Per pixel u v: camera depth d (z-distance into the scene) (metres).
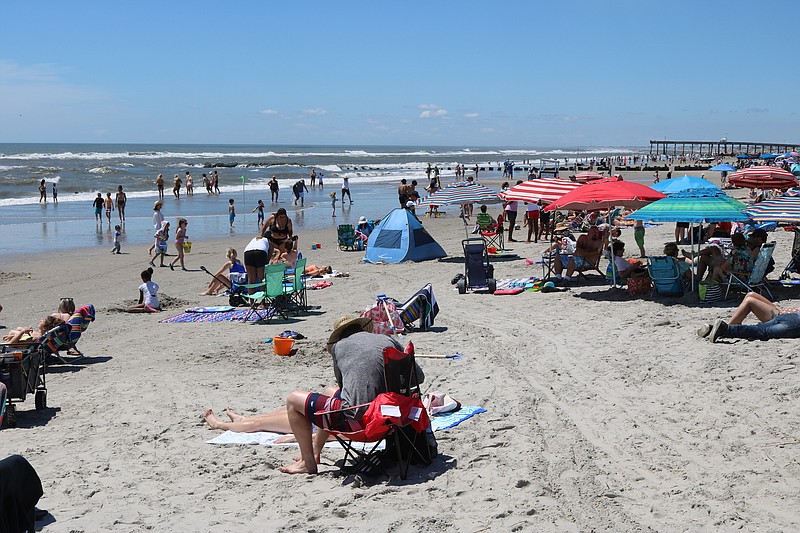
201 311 14.43
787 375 7.19
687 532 4.42
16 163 87.69
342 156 141.75
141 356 10.59
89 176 65.75
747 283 11.48
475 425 6.62
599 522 4.61
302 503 5.12
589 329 10.31
